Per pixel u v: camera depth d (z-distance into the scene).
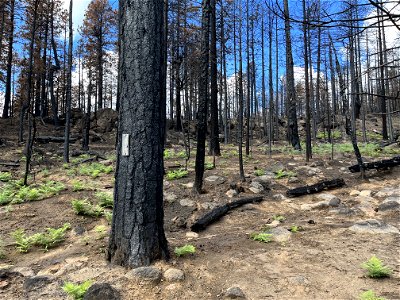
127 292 3.58
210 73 14.82
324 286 3.75
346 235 5.63
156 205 4.34
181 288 3.74
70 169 12.62
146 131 4.25
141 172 4.21
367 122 34.28
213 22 11.54
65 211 7.02
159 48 4.41
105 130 27.11
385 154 15.40
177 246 5.18
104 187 9.24
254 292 3.68
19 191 8.32
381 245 5.01
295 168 11.86
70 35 14.52
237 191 8.94
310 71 24.94
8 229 6.03
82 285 3.52
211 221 7.05
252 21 12.96
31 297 3.53
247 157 14.74
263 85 25.48
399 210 6.83
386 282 3.75
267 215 7.60
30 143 9.62
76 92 40.44
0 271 4.04
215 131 15.29
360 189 9.14
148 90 4.26
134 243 4.16
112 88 40.47
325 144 21.02
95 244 5.18
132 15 4.29
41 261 4.66
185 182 9.70
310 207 7.97
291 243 5.39
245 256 4.80
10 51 26.27
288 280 3.93
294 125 18.08
